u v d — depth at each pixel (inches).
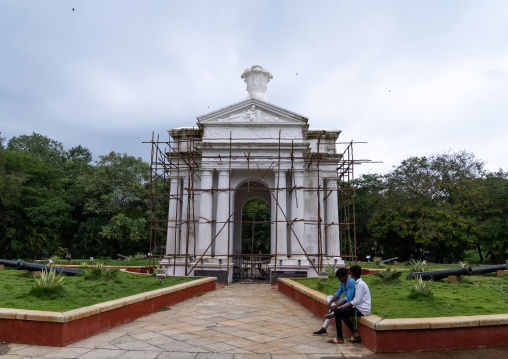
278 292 793.6
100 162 2135.8
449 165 1866.4
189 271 993.5
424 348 331.3
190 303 617.6
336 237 1128.2
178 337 384.8
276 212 996.6
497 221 1626.5
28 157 1873.8
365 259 2249.0
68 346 346.9
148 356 319.9
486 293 525.3
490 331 348.5
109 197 1987.0
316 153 1140.5
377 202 2000.5
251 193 1338.6
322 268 980.6
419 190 1831.9
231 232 1059.3
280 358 315.6
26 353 325.1
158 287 617.6
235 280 1069.1
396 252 1980.8
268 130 1082.1
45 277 484.4
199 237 1029.2
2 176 1557.6
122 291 551.5
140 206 2151.8
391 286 596.7
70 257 1861.5
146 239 2043.6
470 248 1840.6
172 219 1144.2
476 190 1702.8
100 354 325.1
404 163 1971.0
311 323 457.7
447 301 446.9
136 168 2137.1
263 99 1253.1
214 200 1082.7
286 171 1063.6
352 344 357.7
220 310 548.7
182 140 1133.7
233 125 1085.8
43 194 1820.9
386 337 330.6
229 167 1045.8
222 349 341.4
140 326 434.9
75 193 2122.3
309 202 1137.4
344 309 365.7
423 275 686.5
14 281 590.6
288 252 1067.9
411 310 396.8
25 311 366.9
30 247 1631.4
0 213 1560.0
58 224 1761.8
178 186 1118.4
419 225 1744.6
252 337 386.0
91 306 406.6
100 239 1977.1
